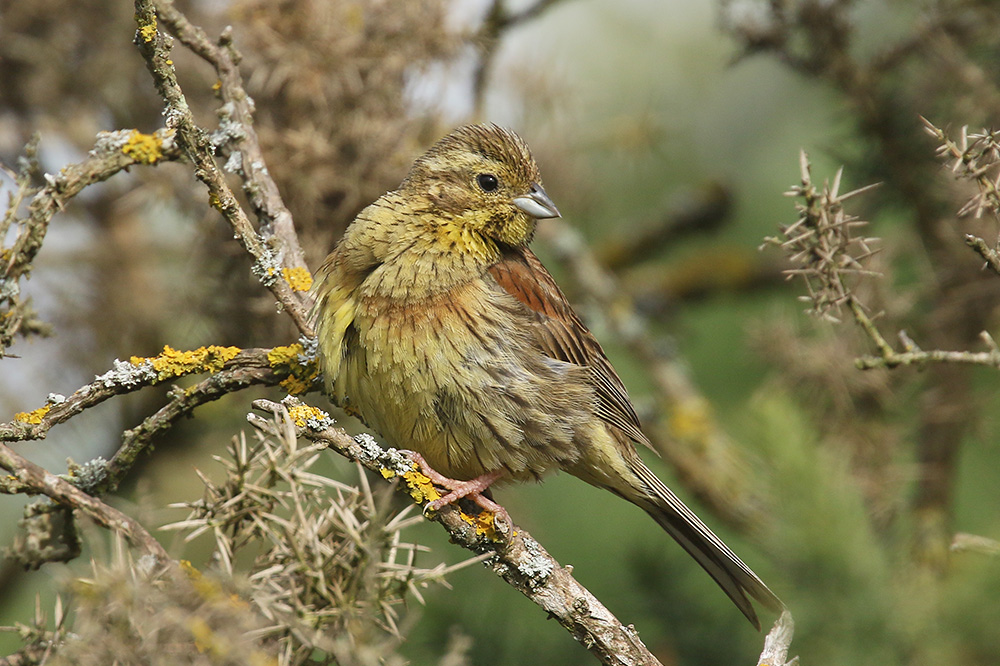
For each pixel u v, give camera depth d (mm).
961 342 8742
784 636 4934
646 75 12422
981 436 8586
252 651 4852
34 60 10281
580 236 11711
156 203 9445
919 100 8977
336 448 6047
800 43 9578
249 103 7184
